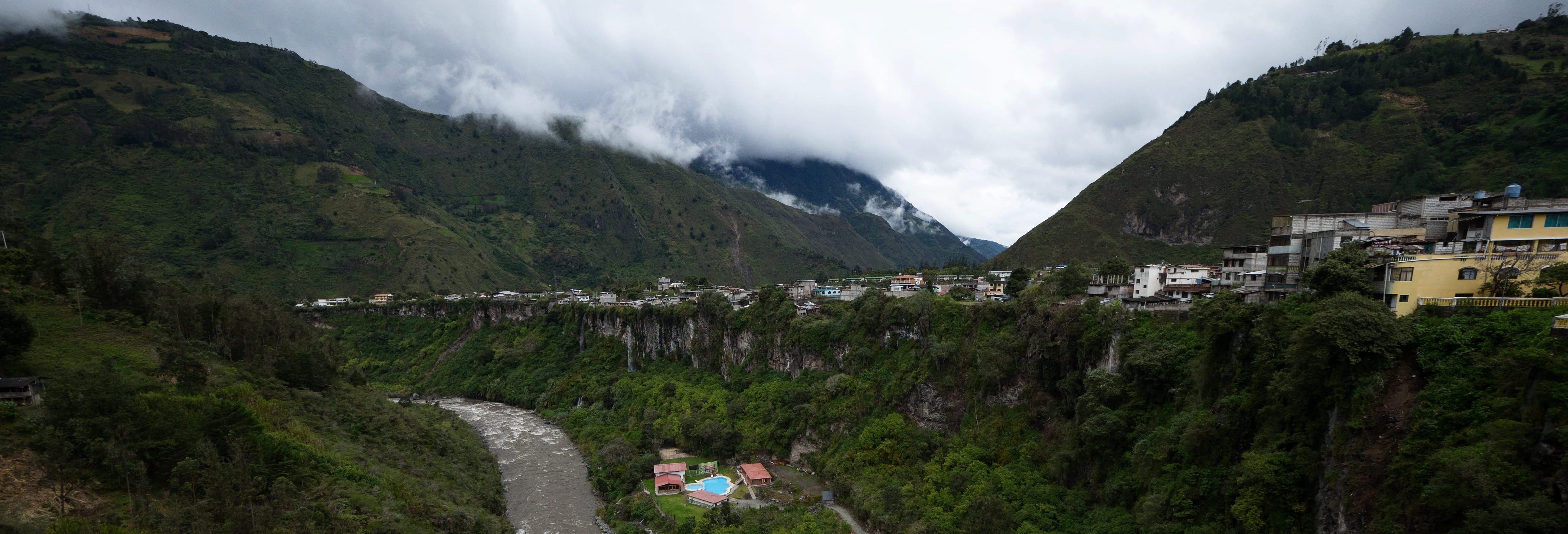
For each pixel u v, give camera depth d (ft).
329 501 221.87
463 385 614.75
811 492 325.21
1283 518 150.51
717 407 427.33
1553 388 112.37
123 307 331.36
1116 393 234.58
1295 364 156.76
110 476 187.73
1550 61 574.56
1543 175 436.76
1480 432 118.93
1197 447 187.11
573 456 410.93
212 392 267.59
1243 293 245.24
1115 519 204.23
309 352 364.79
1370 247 208.33
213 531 177.17
